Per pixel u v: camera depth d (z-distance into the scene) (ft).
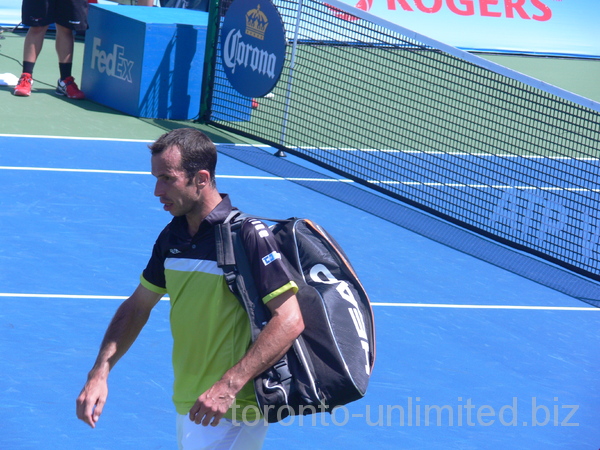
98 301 60.75
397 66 162.20
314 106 128.47
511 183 103.04
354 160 107.04
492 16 199.41
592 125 136.87
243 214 31.14
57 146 98.48
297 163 104.63
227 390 28.73
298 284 30.78
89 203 81.05
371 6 186.39
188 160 29.68
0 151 93.66
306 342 29.91
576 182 105.50
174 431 46.09
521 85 161.58
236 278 29.86
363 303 31.71
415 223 87.61
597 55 210.79
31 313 57.67
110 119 113.60
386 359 56.75
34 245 69.51
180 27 114.01
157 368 52.44
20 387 48.44
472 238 85.56
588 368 58.80
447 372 55.93
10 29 167.94
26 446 43.11
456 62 173.78
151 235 74.95
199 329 31.04
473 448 47.26
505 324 65.00
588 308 70.49
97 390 32.24
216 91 116.47
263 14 102.63
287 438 46.55
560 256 82.38
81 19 118.11
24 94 119.14
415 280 72.02
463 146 117.80
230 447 30.99
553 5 206.39
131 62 114.93
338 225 83.46
